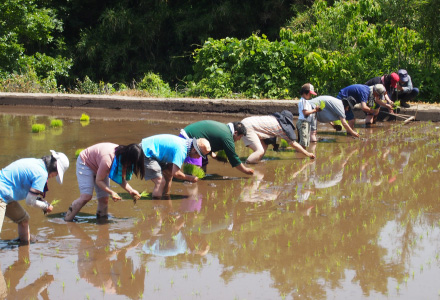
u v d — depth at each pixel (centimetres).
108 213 771
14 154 1118
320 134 1395
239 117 1702
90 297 521
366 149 1198
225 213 771
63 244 654
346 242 656
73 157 1097
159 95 2056
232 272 575
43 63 2702
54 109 1892
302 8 2698
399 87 1515
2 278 521
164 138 836
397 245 646
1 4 2441
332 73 1903
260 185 920
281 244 652
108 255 622
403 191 869
